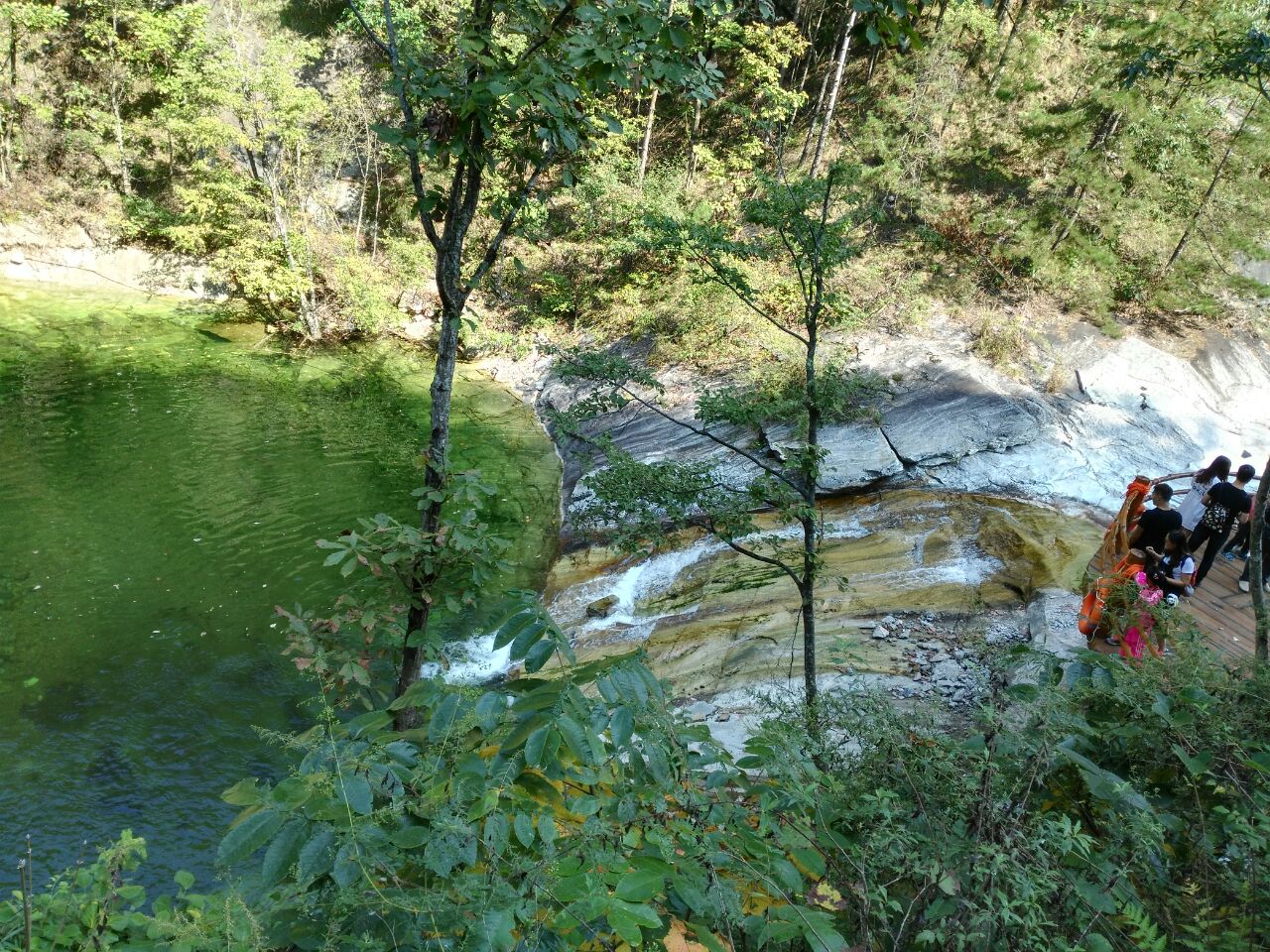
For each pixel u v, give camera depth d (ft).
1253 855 7.38
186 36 79.87
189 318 77.41
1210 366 50.96
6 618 35.14
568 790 7.22
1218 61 19.40
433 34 62.85
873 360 51.57
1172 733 8.43
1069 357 51.06
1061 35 68.28
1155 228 55.01
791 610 33.99
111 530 42.60
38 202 82.79
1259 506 13.30
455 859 5.80
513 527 46.57
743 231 64.80
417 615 17.93
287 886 6.04
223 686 32.01
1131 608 13.82
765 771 7.89
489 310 78.28
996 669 8.98
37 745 28.45
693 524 22.11
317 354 72.74
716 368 56.13
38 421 54.34
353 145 79.41
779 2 84.89
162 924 6.35
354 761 6.48
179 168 88.28
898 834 7.01
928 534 38.60
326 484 49.60
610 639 35.78
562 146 15.72
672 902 6.47
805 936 6.31
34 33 83.35
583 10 13.87
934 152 63.82
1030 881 6.45
